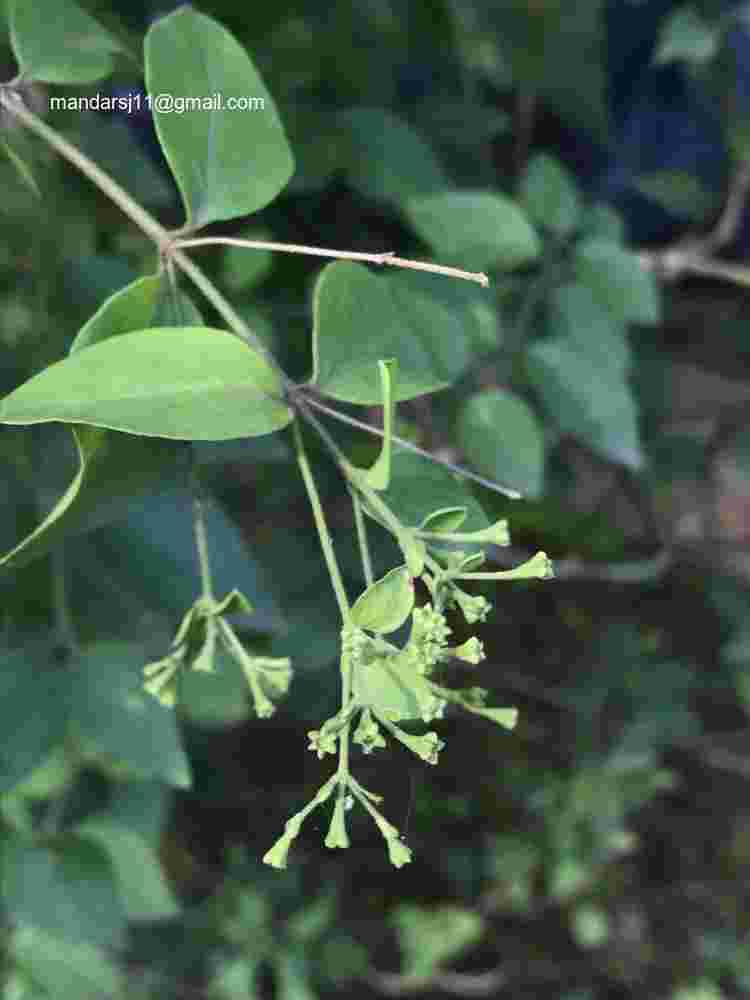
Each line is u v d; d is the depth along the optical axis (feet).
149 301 0.97
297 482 1.86
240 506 1.86
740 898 4.09
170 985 3.34
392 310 1.03
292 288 1.98
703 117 2.64
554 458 3.13
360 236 1.99
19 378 1.51
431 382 1.03
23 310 1.56
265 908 3.51
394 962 3.86
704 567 3.83
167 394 0.93
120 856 1.78
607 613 3.85
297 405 0.97
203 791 3.61
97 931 1.70
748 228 3.79
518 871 3.80
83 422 0.91
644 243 3.53
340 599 0.94
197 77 1.05
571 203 1.78
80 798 1.79
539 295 1.75
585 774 3.79
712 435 3.59
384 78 2.06
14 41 1.15
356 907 3.88
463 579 0.96
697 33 2.16
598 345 1.73
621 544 3.55
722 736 4.11
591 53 2.22
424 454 1.00
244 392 0.95
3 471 1.45
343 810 0.94
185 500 1.45
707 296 4.20
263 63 1.84
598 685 3.76
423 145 1.81
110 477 1.01
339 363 1.01
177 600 1.46
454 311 1.59
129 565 1.45
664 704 3.79
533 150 2.63
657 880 4.09
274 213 1.95
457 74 2.21
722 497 3.73
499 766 3.85
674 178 2.52
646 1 2.63
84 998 2.09
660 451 3.55
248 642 1.79
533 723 3.85
